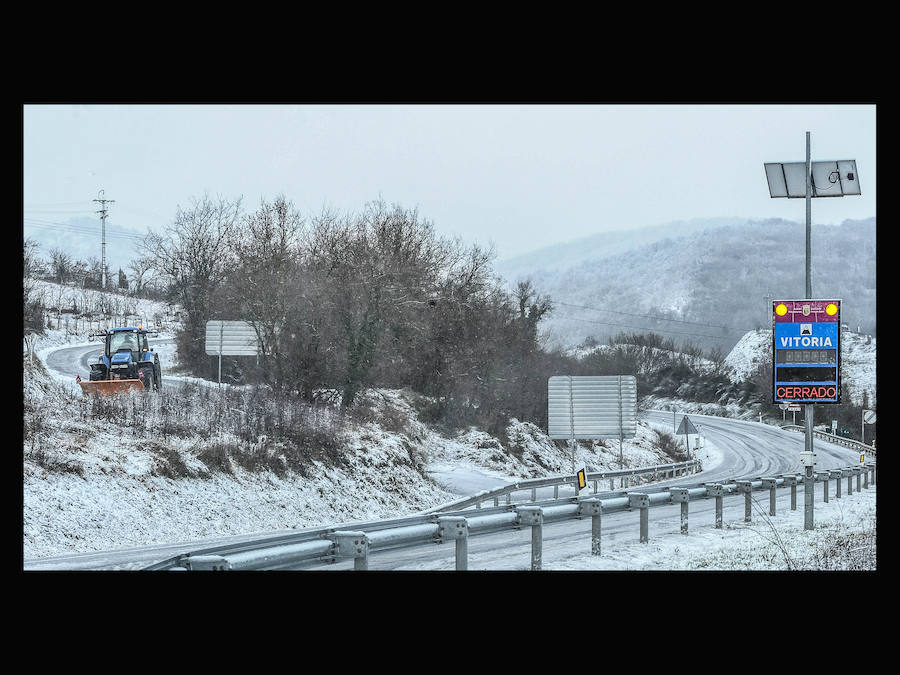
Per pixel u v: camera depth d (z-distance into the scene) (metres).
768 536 23.53
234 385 60.66
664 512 33.47
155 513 28.39
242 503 32.50
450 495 46.59
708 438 114.62
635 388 49.78
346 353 52.09
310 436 40.41
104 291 120.06
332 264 59.91
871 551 20.62
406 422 56.12
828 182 27.39
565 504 17.12
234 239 65.75
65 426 31.44
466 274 69.94
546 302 84.50
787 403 25.97
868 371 155.88
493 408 65.75
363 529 12.52
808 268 26.17
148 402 37.69
